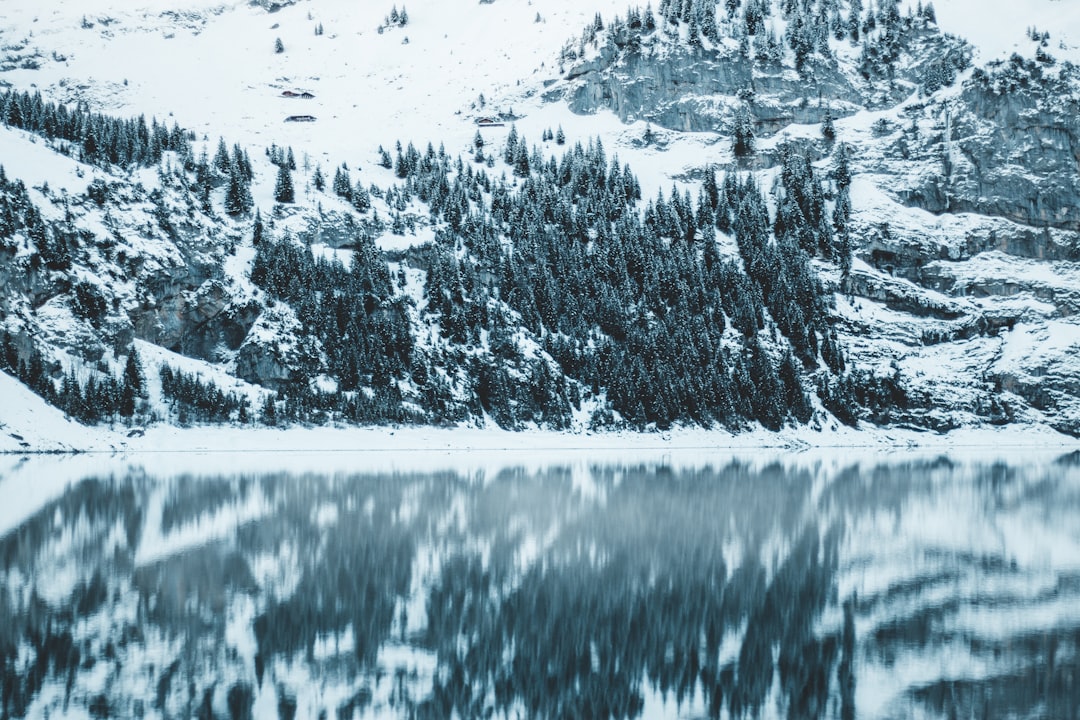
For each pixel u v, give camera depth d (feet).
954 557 188.24
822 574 168.76
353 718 97.81
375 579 158.71
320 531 207.51
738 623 134.62
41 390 442.91
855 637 128.57
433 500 265.13
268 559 174.09
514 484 315.17
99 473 326.65
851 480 350.64
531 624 132.46
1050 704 103.50
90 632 124.36
